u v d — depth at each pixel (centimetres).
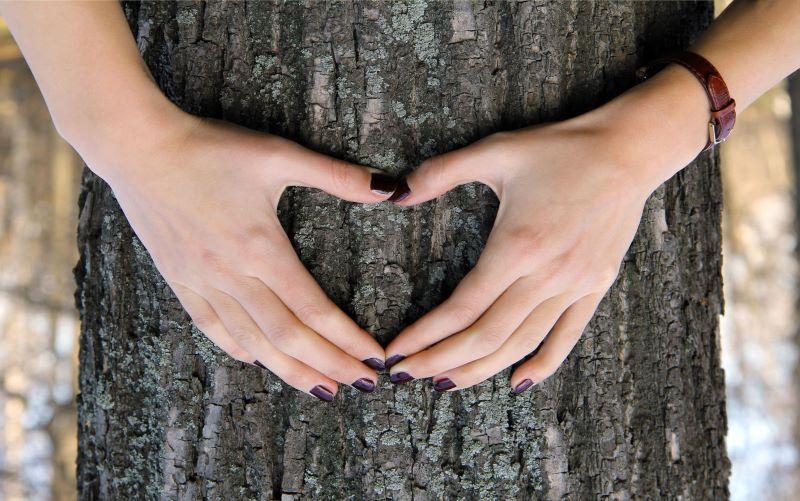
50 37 92
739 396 408
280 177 95
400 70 98
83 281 106
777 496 389
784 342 420
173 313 101
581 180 95
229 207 95
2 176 419
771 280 434
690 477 105
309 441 100
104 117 93
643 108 96
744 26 98
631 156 95
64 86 93
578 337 99
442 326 97
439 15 97
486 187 99
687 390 105
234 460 102
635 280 103
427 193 97
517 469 101
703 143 98
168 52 99
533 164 95
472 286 97
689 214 105
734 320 428
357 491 101
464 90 98
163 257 97
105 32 93
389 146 98
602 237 96
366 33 97
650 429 104
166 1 99
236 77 98
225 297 97
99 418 105
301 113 98
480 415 100
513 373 100
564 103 99
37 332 396
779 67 98
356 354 98
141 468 104
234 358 100
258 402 101
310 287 97
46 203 420
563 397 102
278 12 98
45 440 370
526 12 98
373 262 99
